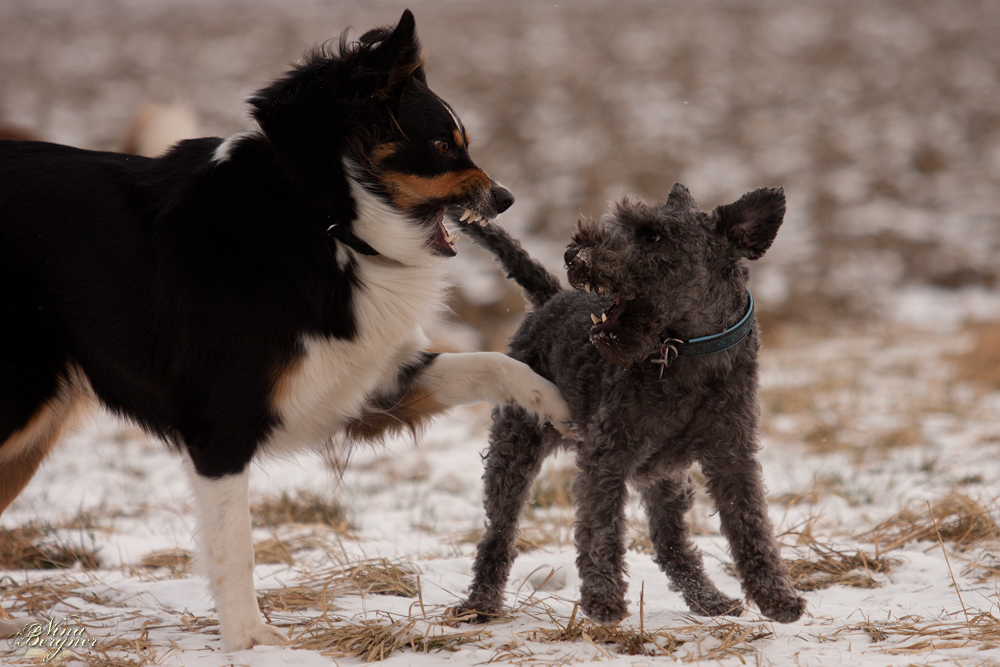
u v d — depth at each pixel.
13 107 44.06
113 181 6.88
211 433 6.39
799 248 28.86
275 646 6.18
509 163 35.03
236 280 6.35
